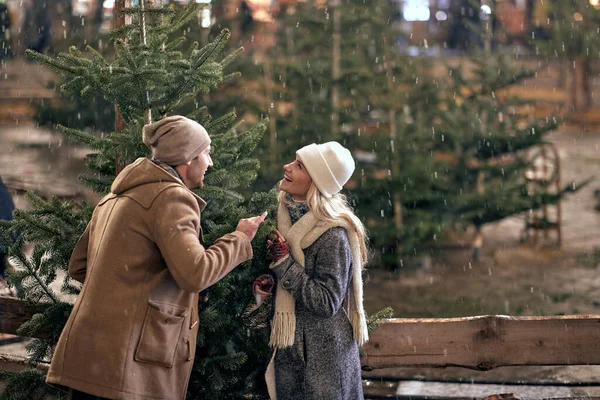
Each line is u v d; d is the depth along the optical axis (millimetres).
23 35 16969
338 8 9414
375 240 9023
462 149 9375
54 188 11633
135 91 3648
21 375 3982
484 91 9578
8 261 5727
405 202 8961
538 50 14852
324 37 9398
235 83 9648
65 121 9875
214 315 3678
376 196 8930
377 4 9539
